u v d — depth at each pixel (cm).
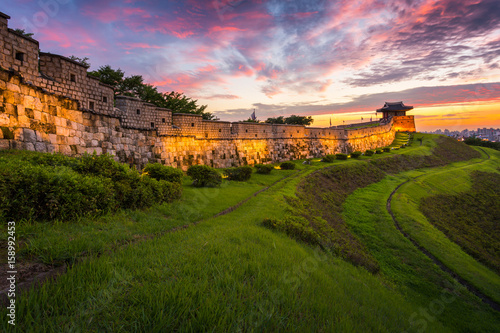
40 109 1084
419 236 1667
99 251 468
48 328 265
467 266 1362
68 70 1257
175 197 1166
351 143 5266
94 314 293
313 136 4403
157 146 2069
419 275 1233
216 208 1166
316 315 394
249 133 3294
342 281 662
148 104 1989
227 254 542
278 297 407
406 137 7588
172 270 427
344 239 1433
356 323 411
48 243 434
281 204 1498
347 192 2784
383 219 1939
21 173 544
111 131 1583
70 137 1255
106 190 731
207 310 321
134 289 351
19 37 995
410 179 3538
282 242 819
